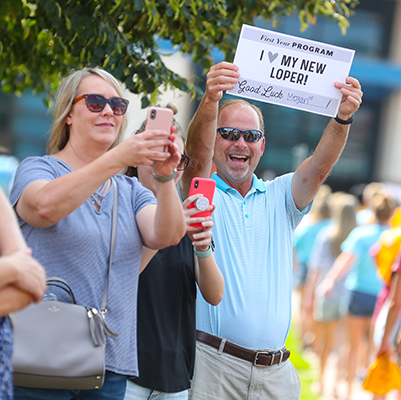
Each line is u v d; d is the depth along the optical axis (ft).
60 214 16.93
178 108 25.16
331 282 52.85
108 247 18.80
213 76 24.75
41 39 32.55
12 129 126.11
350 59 25.27
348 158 162.61
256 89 25.34
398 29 154.30
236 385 24.56
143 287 22.20
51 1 25.66
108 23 28.53
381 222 52.42
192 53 32.99
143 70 28.50
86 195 16.75
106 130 19.40
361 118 161.68
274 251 26.32
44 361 16.69
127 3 28.04
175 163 17.37
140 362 21.53
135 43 29.60
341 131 25.76
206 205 21.80
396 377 36.88
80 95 19.35
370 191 71.92
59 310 17.26
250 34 25.12
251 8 30.07
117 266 18.90
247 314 24.81
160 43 35.86
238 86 25.30
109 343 18.48
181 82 30.01
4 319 13.64
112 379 18.78
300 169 27.25
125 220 19.47
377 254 42.42
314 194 27.25
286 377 25.66
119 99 19.56
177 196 18.44
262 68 25.23
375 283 51.21
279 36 25.11
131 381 21.44
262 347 24.93
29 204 17.12
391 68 117.80
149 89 28.58
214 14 29.96
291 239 27.30
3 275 12.71
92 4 27.12
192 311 23.17
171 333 22.30
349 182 162.50
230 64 24.81
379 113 161.17
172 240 19.08
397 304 37.01
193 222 21.83
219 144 26.76
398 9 153.89
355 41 155.12
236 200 26.61
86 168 16.70
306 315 64.59
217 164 27.17
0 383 13.30
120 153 16.61
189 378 22.93
